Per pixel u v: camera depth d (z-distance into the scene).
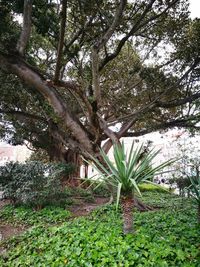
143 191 12.17
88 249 4.13
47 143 15.34
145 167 4.59
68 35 11.31
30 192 8.24
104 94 12.44
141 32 10.91
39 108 12.98
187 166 10.67
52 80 8.40
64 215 7.58
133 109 12.51
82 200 10.09
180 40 10.67
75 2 9.03
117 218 6.30
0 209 8.77
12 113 13.20
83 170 15.07
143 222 5.71
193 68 10.59
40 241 5.05
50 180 8.58
